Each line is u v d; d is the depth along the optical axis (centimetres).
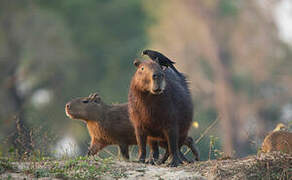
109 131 2827
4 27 8556
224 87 8688
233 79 8862
